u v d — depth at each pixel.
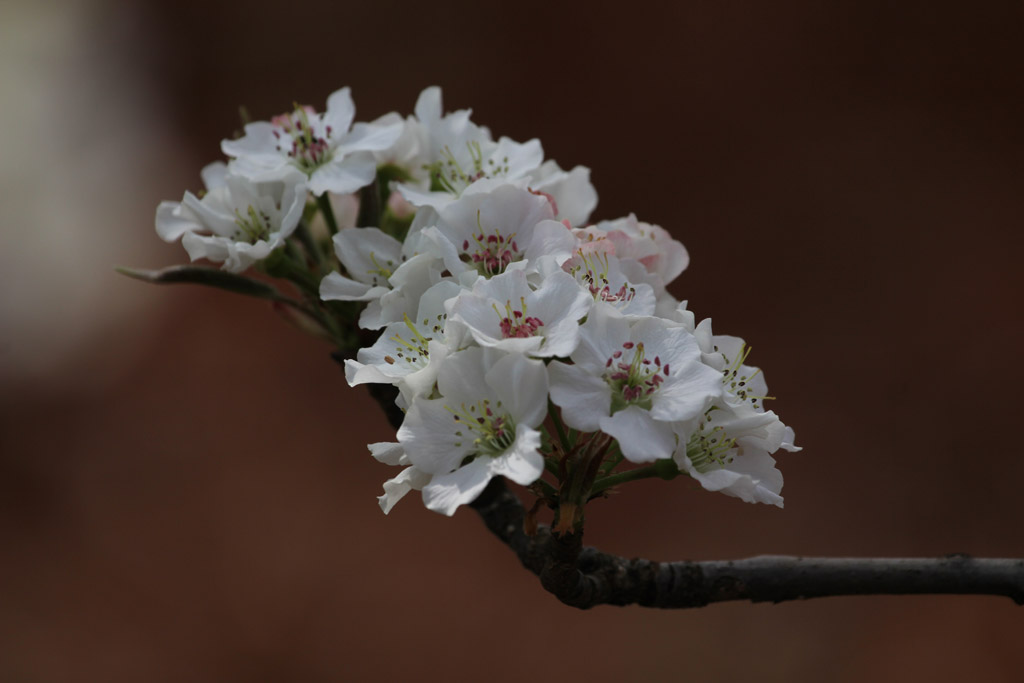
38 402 1.93
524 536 0.77
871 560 0.77
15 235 2.12
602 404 0.71
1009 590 0.76
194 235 0.77
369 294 0.75
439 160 0.79
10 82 2.28
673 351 0.72
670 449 0.71
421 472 0.72
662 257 0.76
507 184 0.75
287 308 0.80
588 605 0.75
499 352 0.72
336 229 0.79
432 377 0.73
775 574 0.77
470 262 0.74
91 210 2.19
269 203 0.78
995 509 1.71
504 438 0.72
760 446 0.73
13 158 2.21
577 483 0.72
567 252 0.73
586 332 0.72
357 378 0.73
